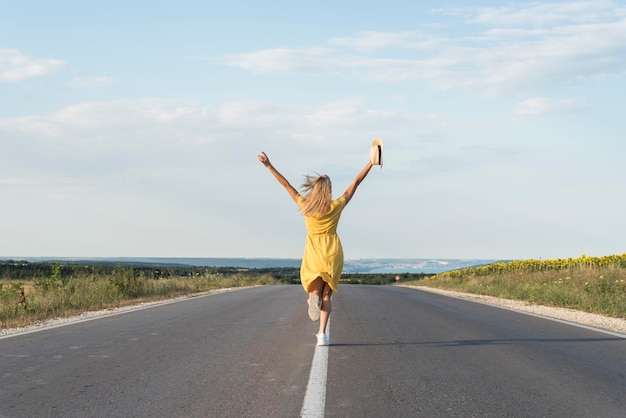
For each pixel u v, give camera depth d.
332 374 5.96
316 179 6.80
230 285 30.36
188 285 24.14
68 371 6.11
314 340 8.29
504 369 6.27
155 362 6.61
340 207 6.79
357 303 15.34
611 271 22.58
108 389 5.33
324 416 4.46
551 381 5.70
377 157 6.61
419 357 6.95
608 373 6.11
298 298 17.55
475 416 4.49
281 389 5.33
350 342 8.12
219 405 4.79
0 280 15.86
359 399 4.98
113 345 7.81
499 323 10.70
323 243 6.82
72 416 4.48
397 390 5.30
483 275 33.84
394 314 12.20
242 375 5.92
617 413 4.60
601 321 11.47
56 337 8.55
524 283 22.83
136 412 4.59
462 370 6.20
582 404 4.86
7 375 5.91
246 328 9.68
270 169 6.82
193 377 5.83
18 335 8.77
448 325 10.25
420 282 38.62
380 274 75.00
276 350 7.42
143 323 10.41
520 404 4.84
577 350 7.56
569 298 16.14
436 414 4.54
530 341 8.33
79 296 14.64
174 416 4.48
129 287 17.98
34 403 4.85
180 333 9.02
